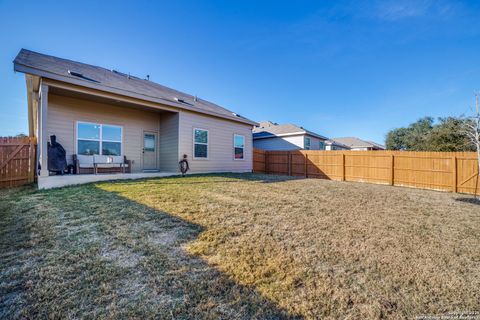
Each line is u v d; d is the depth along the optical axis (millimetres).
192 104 10703
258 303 1955
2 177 7008
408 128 31609
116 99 8266
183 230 3443
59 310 1787
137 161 10000
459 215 4883
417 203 6023
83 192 5656
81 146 8414
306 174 13711
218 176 9875
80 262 2484
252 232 3463
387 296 2105
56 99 7859
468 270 2598
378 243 3256
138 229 3428
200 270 2414
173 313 1801
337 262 2691
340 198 6168
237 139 12938
